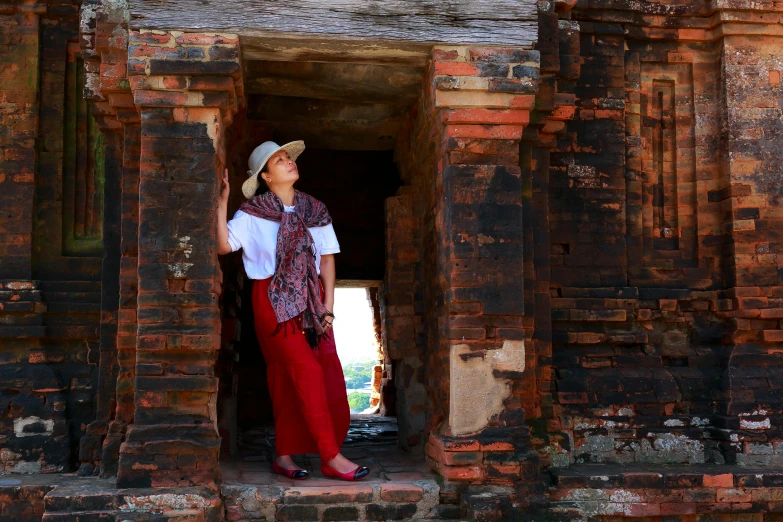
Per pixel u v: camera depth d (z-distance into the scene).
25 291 6.74
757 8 7.49
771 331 7.10
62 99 7.25
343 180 9.16
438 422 5.63
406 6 5.23
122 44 5.37
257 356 8.73
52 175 7.16
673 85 7.87
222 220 5.16
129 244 5.52
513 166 5.35
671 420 6.96
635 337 7.28
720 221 7.57
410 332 6.48
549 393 6.55
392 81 6.03
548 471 6.04
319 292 5.48
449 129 5.31
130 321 5.45
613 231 7.47
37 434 6.39
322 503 4.93
